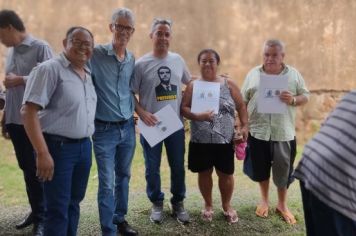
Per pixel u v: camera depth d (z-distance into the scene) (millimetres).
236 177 6277
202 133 4270
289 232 4457
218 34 8102
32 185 4016
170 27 4195
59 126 3193
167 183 6047
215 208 4930
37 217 4074
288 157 4520
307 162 2734
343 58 8227
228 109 4273
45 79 3076
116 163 4078
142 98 4234
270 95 4297
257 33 8172
